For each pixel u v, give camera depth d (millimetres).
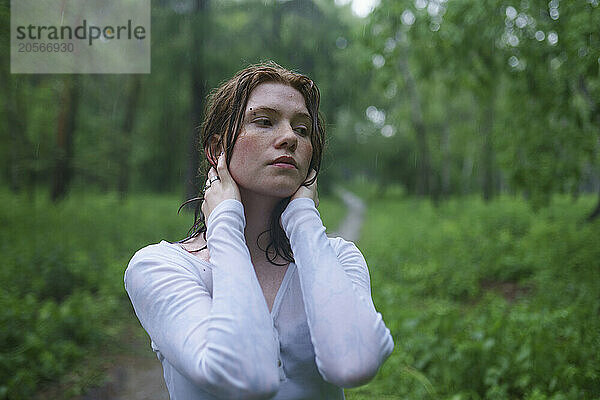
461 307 7316
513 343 4617
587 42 6031
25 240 9969
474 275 8375
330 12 16688
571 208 15836
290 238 1240
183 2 13539
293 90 1276
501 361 4305
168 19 12961
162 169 29531
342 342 1093
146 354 5629
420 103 26969
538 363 4199
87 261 8359
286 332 1211
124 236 11570
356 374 1079
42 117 15656
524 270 8539
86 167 17391
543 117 8219
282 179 1220
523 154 8930
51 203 15984
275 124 1245
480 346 4379
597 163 9359
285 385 1189
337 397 1270
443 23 7609
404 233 14586
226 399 1049
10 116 14633
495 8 7098
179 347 1101
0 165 18781
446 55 8328
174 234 12508
